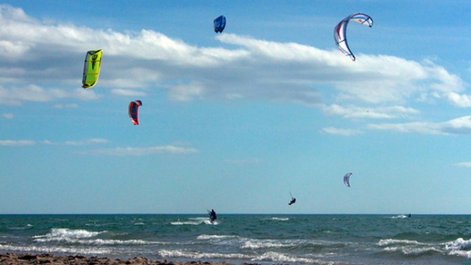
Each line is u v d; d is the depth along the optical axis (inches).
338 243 1424.7
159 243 1520.7
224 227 2450.8
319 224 2896.2
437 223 3166.8
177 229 2273.6
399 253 1195.3
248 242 1505.9
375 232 2021.4
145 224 2839.6
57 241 1621.6
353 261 1099.9
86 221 3809.1
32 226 2805.1
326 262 1073.5
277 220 3779.5
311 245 1357.0
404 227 2502.5
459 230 2213.3
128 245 1482.5
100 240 1616.6
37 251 1299.2
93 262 894.4
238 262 1058.1
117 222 3412.9
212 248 1358.3
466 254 1163.3
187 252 1246.9
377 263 1069.8
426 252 1184.2
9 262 877.8
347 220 3887.8
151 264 890.7
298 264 1032.8
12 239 1729.8
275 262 1066.7
